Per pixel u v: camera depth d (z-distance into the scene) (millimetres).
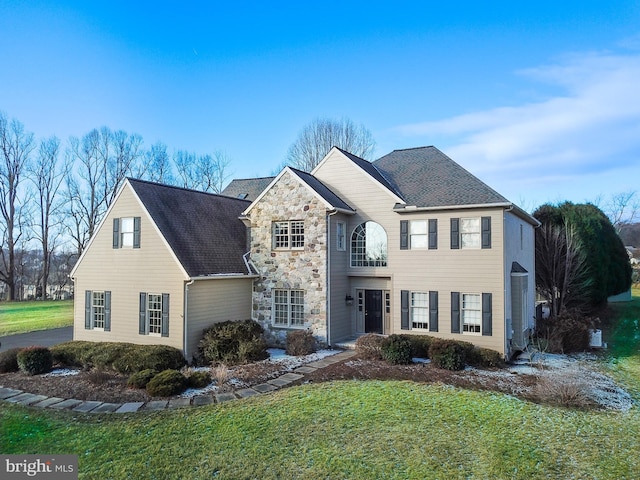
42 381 14211
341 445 9008
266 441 9219
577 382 12641
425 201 18141
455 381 13719
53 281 51906
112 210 18734
